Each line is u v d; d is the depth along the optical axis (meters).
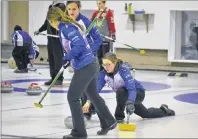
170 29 26.06
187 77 22.92
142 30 26.72
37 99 15.25
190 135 10.16
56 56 18.03
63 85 18.83
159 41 26.31
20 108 13.51
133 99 10.66
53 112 12.92
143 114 11.95
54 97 15.71
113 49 27.50
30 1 29.69
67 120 10.84
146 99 15.58
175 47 26.25
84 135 9.63
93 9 28.02
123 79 11.03
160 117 12.33
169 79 21.89
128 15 26.84
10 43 30.25
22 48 23.89
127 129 10.60
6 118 11.98
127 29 27.08
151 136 10.02
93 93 9.91
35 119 11.91
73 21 9.46
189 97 16.20
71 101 9.55
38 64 29.16
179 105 14.41
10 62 26.16
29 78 21.53
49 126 11.06
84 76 9.46
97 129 10.76
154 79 21.78
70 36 9.29
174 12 26.02
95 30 11.14
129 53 27.34
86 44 9.60
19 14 30.53
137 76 23.00
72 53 9.23
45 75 22.95
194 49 25.81
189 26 25.86
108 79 11.24
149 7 26.42
